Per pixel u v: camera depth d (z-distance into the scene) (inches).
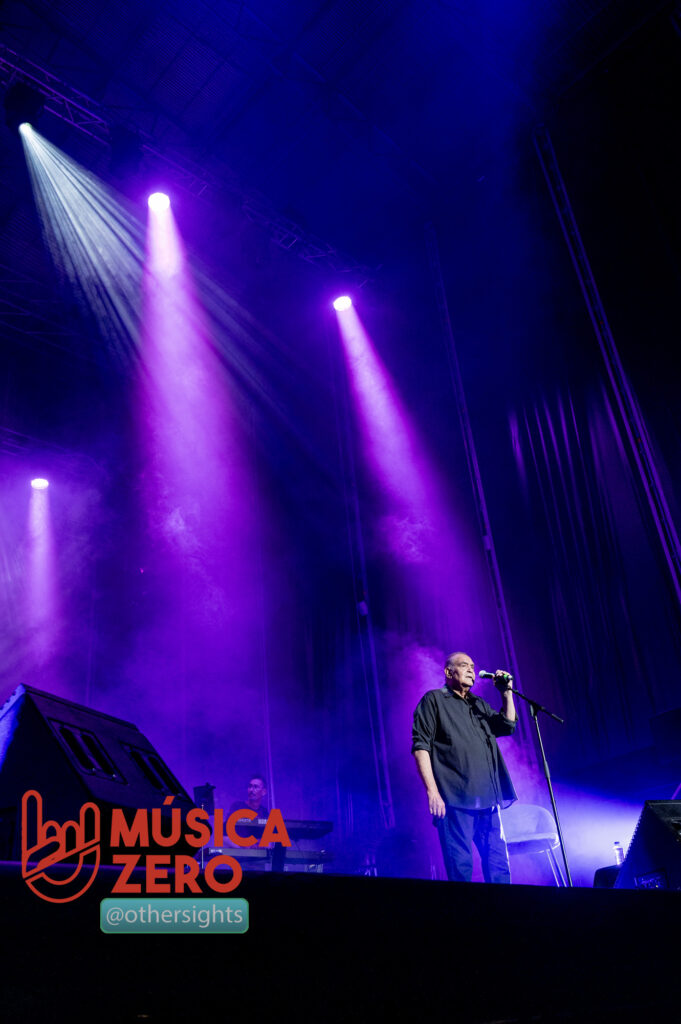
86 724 78.1
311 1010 38.2
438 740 138.8
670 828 108.2
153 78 331.3
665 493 287.1
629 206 320.8
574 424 321.1
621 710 284.8
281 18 314.8
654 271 307.9
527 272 354.3
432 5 312.3
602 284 321.7
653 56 318.7
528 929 49.4
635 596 289.1
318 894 45.1
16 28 303.4
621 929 53.3
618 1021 46.8
